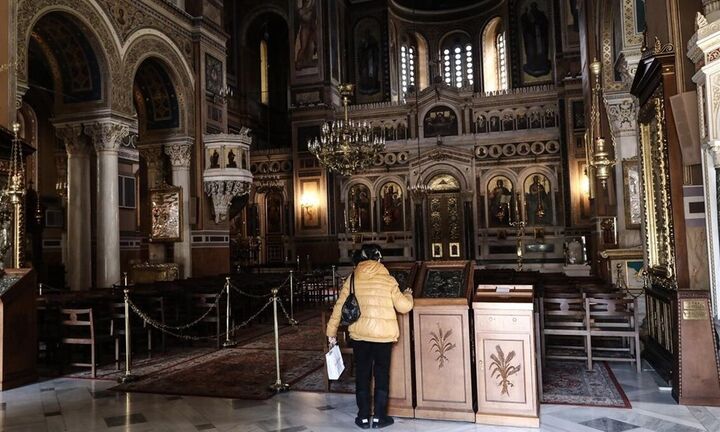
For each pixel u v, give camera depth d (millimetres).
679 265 7109
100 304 9953
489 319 5672
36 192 18875
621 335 7859
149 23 17031
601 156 13812
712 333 6281
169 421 6160
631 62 11961
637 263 13984
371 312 5625
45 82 21031
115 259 15258
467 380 5730
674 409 6098
